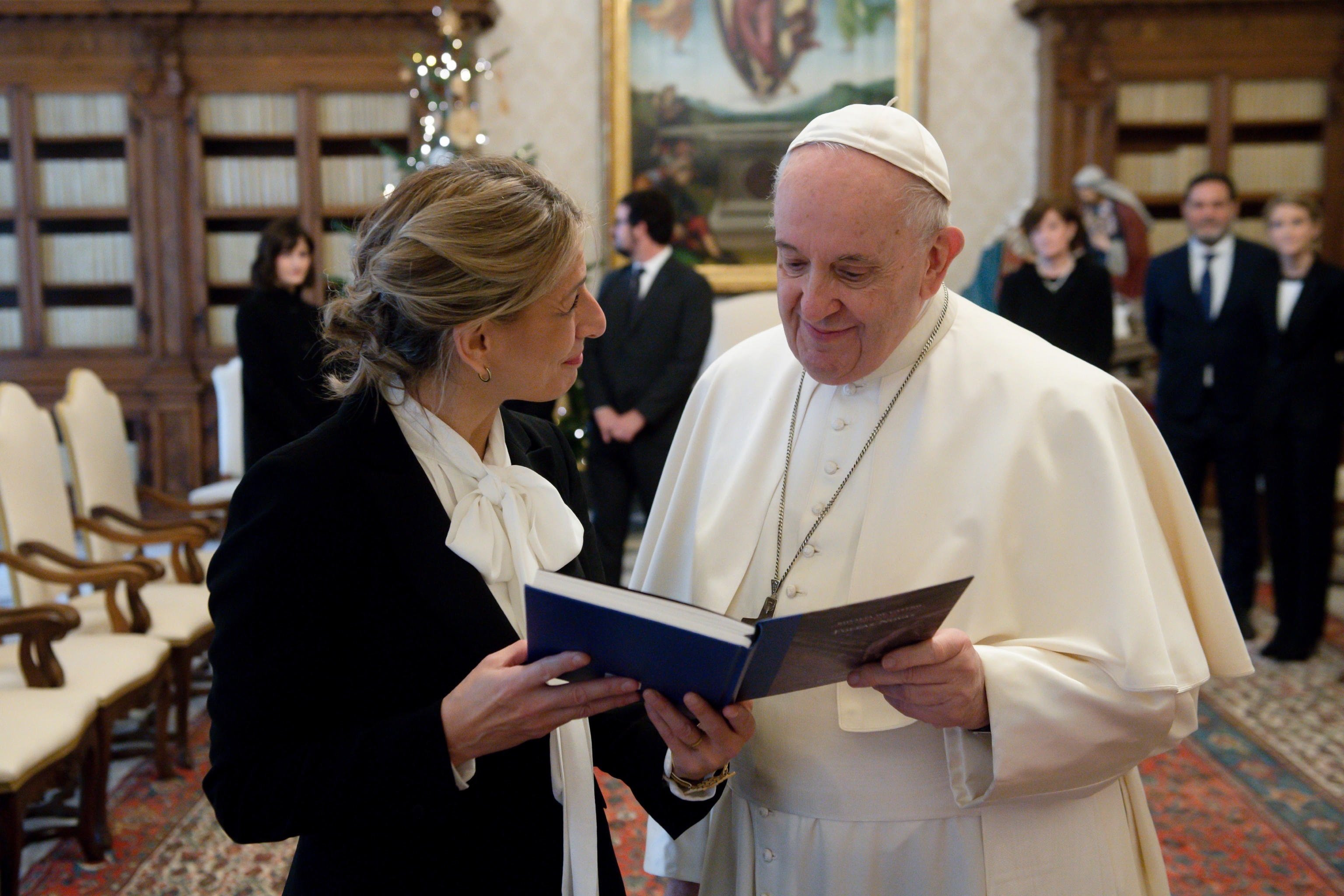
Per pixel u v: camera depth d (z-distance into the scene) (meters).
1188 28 7.73
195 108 7.75
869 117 1.41
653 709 1.24
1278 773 3.82
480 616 1.33
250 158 7.94
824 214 1.38
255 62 7.78
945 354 1.62
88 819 3.26
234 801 1.24
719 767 1.33
